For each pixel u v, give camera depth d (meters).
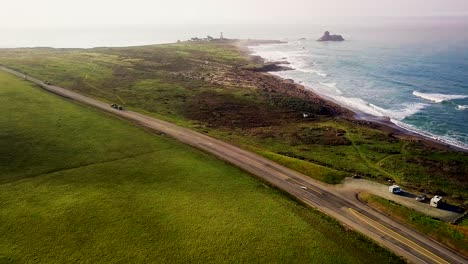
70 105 114.75
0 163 74.00
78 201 61.34
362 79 196.12
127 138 91.19
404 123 124.75
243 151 86.94
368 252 50.75
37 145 83.44
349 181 72.69
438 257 50.22
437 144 104.00
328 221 58.38
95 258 47.78
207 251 49.69
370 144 101.25
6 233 52.44
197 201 62.53
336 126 117.38
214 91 155.25
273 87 170.25
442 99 151.25
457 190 74.00
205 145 89.94
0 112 102.44
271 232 54.16
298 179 73.06
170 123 107.00
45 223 54.94
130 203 61.25
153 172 73.38
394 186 68.50
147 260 47.75
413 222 57.38
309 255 49.34
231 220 56.94
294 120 122.94
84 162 76.88
